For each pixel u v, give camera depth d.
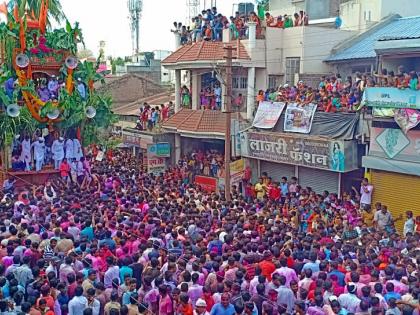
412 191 20.55
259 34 28.62
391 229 17.66
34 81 26.53
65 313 11.47
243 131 27.22
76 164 26.70
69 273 12.19
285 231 16.00
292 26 29.17
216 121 29.59
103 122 27.94
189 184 25.62
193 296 11.82
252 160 27.75
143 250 13.97
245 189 25.66
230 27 29.94
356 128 22.30
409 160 20.30
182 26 33.72
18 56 25.02
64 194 20.72
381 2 29.28
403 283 11.88
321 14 33.94
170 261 12.66
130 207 18.42
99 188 23.23
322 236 15.70
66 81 26.39
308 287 11.92
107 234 14.83
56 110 25.89
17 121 25.05
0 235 14.87
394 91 19.98
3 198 20.58
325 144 23.08
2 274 12.62
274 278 11.95
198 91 31.92
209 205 19.23
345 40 28.47
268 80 29.11
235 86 30.00
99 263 13.38
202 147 32.47
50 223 16.16
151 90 46.06
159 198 20.02
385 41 20.80
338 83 24.17
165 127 31.73
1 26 24.98
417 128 19.86
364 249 14.12
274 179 27.09
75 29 26.69
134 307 11.25
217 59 28.86
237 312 11.03
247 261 12.93
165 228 15.38
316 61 28.25
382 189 21.56
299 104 24.66
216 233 15.42
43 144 26.09
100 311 11.65
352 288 11.29
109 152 32.44
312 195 21.66
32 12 27.72
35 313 10.73
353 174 23.64
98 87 43.44
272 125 25.94
